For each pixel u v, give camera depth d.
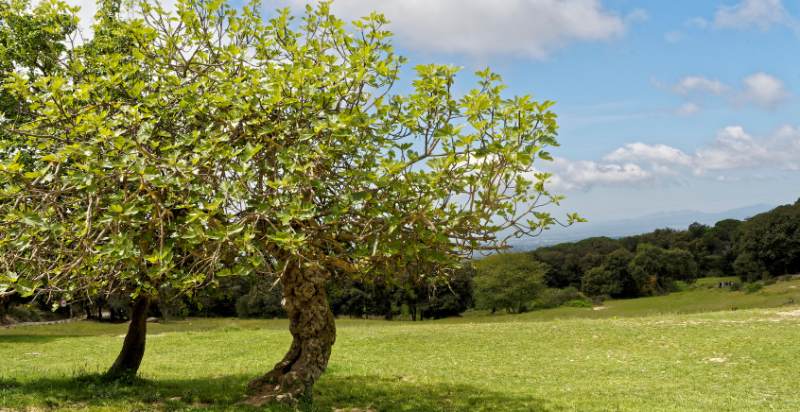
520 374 21.16
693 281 107.38
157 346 31.38
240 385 16.19
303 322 12.55
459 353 27.45
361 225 10.59
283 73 10.34
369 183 10.04
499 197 10.04
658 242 122.06
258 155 10.56
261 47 12.46
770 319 32.59
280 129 10.10
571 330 32.41
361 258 10.95
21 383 15.03
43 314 61.00
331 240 10.73
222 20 12.91
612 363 23.58
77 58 13.70
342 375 20.23
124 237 8.89
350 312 85.50
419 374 20.70
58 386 14.66
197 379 18.28
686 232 125.94
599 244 122.25
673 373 21.19
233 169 9.47
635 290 103.38
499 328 35.06
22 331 44.94
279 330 37.88
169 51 12.33
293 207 8.71
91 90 10.78
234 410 11.77
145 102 10.46
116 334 41.94
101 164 9.03
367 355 27.23
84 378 15.80
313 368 12.50
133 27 11.80
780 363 21.98
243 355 28.08
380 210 9.91
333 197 10.47
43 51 14.33
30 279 10.38
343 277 12.96
